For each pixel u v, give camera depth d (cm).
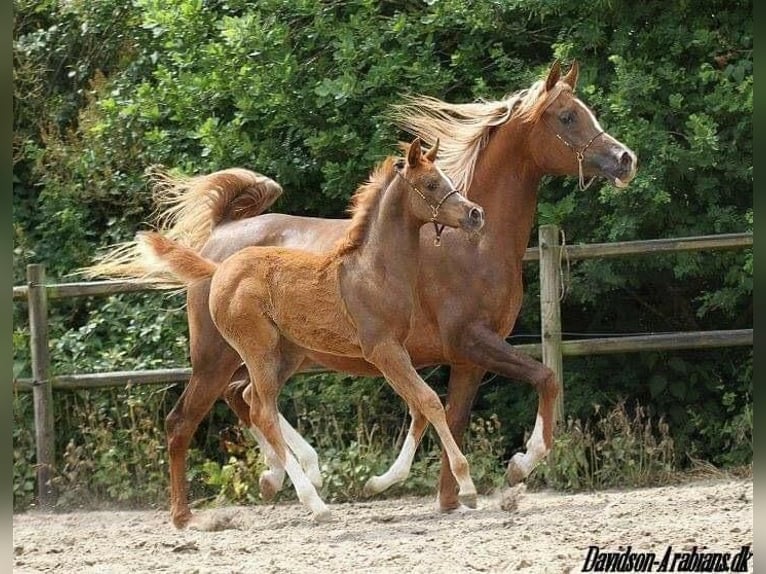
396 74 1418
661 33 1434
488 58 1498
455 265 1002
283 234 1073
